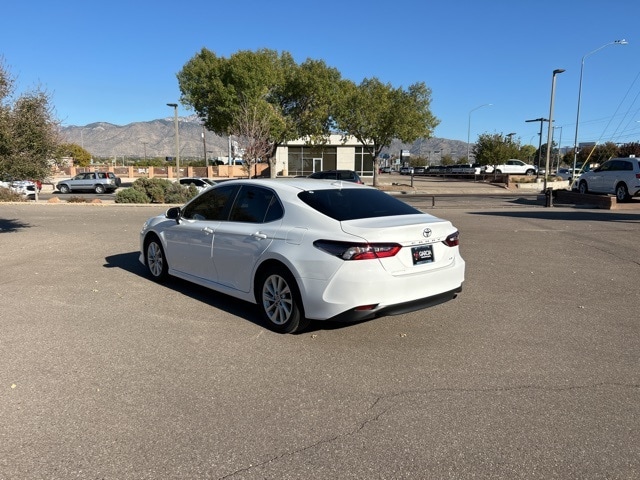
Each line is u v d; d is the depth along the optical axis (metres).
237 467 3.01
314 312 4.86
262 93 35.59
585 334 5.31
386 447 3.22
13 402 3.77
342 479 2.90
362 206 5.39
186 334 5.23
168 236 7.01
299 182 5.89
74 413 3.62
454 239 5.35
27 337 5.11
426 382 4.15
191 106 37.34
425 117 40.03
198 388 4.02
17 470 2.96
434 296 5.05
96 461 3.06
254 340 5.06
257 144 34.38
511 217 16.94
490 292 7.01
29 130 11.41
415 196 33.03
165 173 63.12
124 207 21.89
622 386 4.09
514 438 3.32
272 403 3.79
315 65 37.91
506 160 56.19
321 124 39.62
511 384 4.12
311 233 4.97
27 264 8.74
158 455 3.12
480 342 5.06
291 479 2.90
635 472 2.97
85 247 10.52
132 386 4.05
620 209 20.17
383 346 4.93
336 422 3.52
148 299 6.53
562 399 3.86
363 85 40.19
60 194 39.09
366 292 4.62
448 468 3.00
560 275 8.08
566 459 3.09
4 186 29.97
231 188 6.25
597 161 67.81
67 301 6.41
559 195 25.50
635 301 6.59
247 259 5.56
